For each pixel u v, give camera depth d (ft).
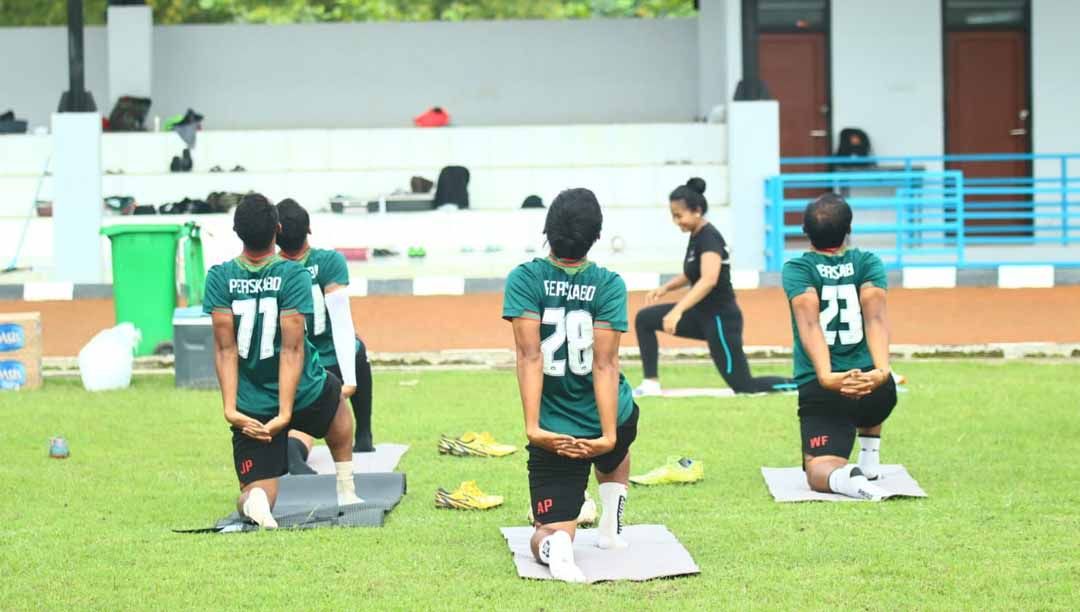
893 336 96.78
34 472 57.21
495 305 110.73
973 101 162.20
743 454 60.29
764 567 41.06
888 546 43.16
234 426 47.14
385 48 173.37
